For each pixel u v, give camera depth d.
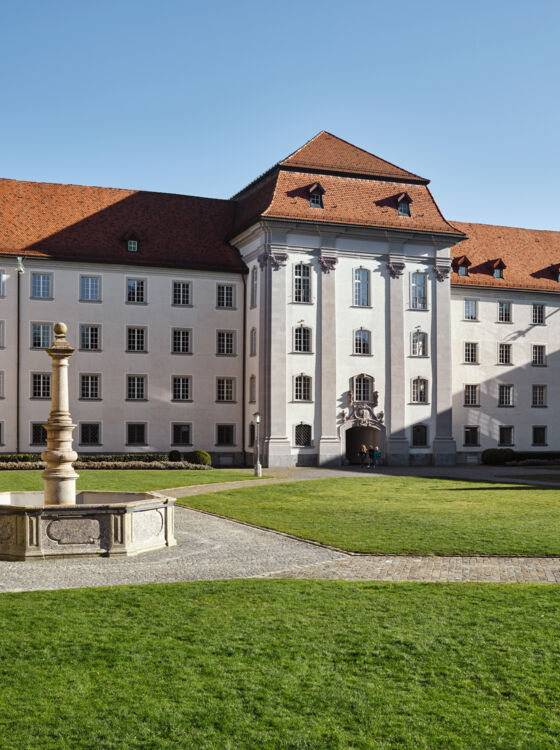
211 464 63.41
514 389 72.75
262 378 61.53
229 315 65.56
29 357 60.25
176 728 10.30
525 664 12.67
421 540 24.77
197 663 12.65
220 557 22.12
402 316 64.94
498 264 72.62
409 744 9.90
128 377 62.75
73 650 13.27
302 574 19.86
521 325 73.38
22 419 59.84
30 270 60.50
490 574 19.84
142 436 63.00
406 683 11.86
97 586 18.34
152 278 63.56
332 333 62.66
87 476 48.59
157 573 19.88
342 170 64.94
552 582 18.88
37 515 21.52
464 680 11.98
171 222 67.06
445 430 65.88
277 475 52.19
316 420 62.12
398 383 64.50
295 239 61.94
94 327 62.03
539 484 45.25
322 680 11.95
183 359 64.12
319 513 31.73
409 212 65.50
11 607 16.09
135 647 13.44
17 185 64.94
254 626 14.71
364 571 20.23
